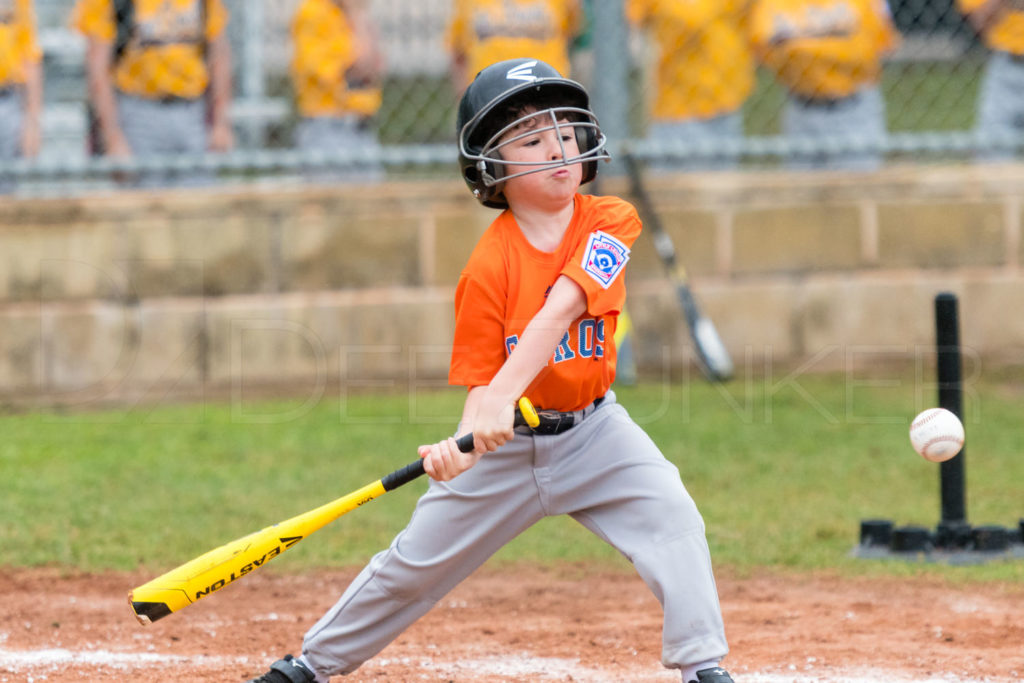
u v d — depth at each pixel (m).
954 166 28.33
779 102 40.66
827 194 27.97
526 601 15.19
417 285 27.53
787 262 28.03
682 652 10.02
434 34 32.94
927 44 33.69
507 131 10.49
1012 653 12.76
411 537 10.60
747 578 15.73
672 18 27.59
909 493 19.59
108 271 26.36
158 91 26.59
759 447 22.30
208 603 15.15
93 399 26.36
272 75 34.19
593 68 27.08
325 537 17.81
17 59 25.95
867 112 28.12
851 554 16.62
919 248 28.22
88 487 20.14
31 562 16.50
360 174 28.55
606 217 10.62
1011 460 21.34
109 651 13.21
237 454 22.22
